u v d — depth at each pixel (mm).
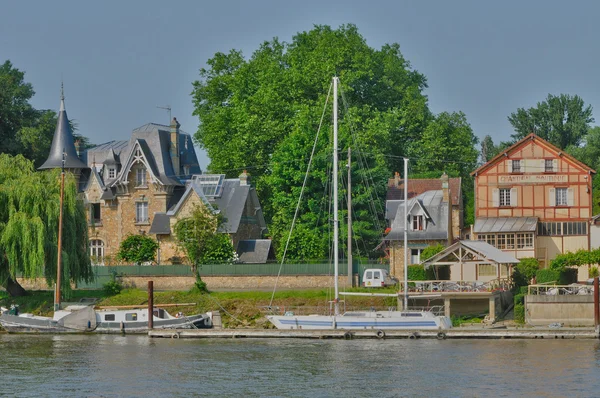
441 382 96812
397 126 186750
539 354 110500
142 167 168250
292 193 166250
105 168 175125
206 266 150375
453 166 198125
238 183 166625
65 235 141000
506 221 157250
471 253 135875
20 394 92938
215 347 118125
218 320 134250
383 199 176500
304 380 98125
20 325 132000
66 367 105312
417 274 141125
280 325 127875
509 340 120812
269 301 138375
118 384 96938
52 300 143000
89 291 148000
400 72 197875
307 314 135250
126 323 131250
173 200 168000
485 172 159125
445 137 197625
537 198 157500
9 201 138875
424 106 199750
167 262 163250
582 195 156625
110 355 112688
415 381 97375
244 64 188875
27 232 136250
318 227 163375
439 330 122812
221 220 151500
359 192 166750
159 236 164000
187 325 130375
